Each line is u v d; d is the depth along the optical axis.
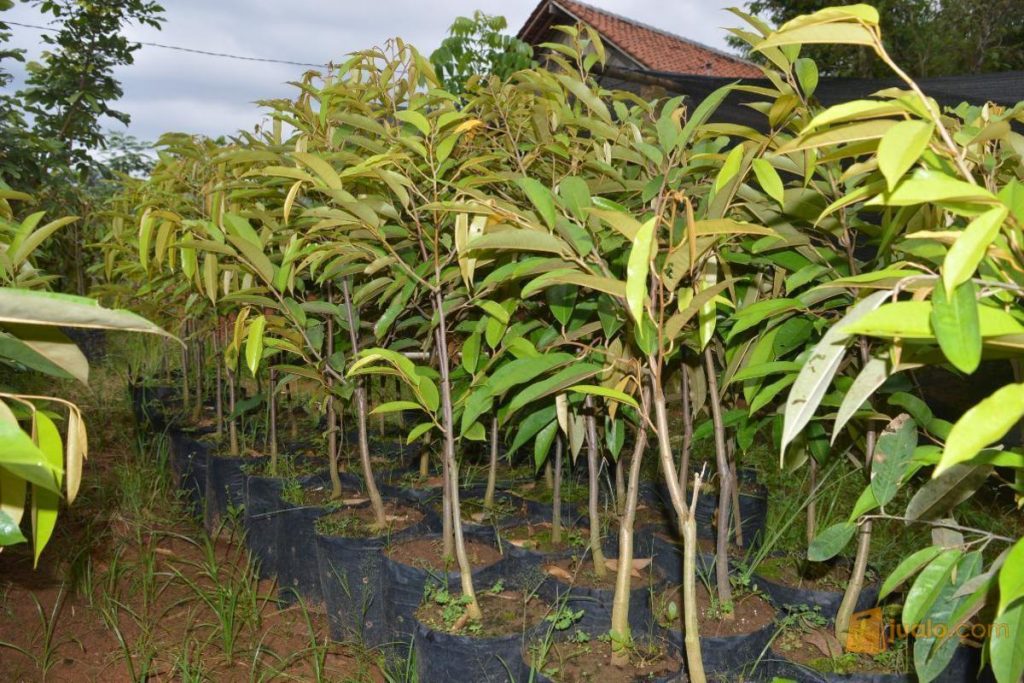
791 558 2.39
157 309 4.12
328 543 2.70
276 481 3.25
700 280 1.75
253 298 2.46
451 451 2.16
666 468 1.56
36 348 1.30
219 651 2.64
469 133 2.51
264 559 3.28
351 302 2.88
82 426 1.31
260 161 2.53
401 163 2.17
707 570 2.33
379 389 3.85
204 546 3.51
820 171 1.84
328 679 2.47
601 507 2.97
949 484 1.47
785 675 1.89
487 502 2.89
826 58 14.41
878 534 2.74
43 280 2.20
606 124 2.35
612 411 1.98
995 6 13.93
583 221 1.62
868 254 2.80
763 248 1.89
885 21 14.12
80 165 7.88
